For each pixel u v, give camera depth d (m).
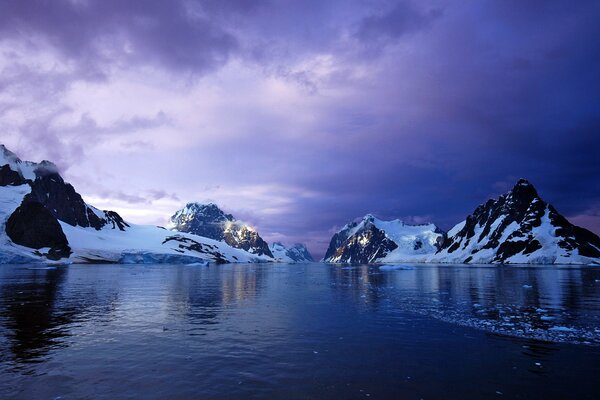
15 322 23.94
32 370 14.62
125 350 17.53
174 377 13.89
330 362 15.77
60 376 13.97
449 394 12.35
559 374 14.32
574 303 34.16
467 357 16.52
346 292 44.97
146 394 12.27
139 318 25.75
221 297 38.94
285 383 13.30
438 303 34.28
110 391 12.53
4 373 14.26
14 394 12.24
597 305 32.78
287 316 26.89
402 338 20.05
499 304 33.50
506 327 22.86
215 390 12.62
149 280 63.84
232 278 75.94
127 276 74.81
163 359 16.14
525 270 121.94
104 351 17.34
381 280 70.06
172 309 30.02
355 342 19.17
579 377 13.98
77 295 38.91
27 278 64.12
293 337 20.27
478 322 24.52
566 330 21.89
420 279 72.81
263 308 30.83
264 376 14.03
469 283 60.81
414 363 15.64
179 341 19.30
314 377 13.94
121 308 30.23
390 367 15.12
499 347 18.19
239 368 14.96
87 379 13.66
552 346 18.41
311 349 17.83
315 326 23.25
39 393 12.35
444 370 14.77
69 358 16.19
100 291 43.25
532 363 15.67
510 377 13.97
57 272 87.44
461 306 32.22
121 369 14.79
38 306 30.95
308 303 34.28
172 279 68.31
